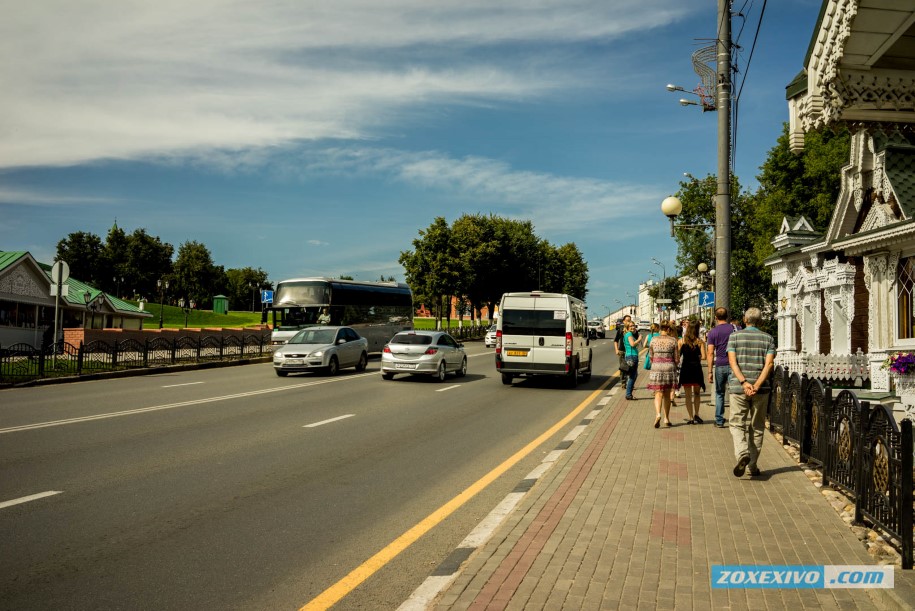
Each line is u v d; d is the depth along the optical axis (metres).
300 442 10.26
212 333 38.94
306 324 32.16
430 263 57.97
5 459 8.62
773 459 8.86
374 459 9.12
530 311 19.84
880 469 5.53
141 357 26.16
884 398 12.23
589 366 22.70
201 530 5.87
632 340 16.58
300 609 4.27
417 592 4.47
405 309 39.28
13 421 11.86
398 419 12.96
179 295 109.06
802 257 22.92
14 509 6.40
